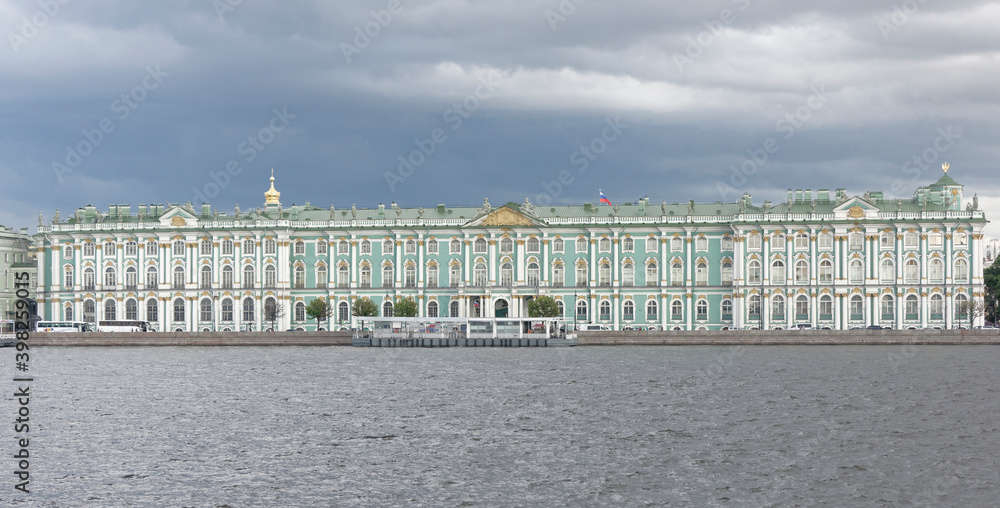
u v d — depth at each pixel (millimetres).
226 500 57312
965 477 60562
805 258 168250
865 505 55406
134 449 69500
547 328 158250
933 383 98062
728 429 74750
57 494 58625
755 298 169875
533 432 74375
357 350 152750
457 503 56344
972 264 163375
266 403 88938
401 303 172000
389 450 68750
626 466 63688
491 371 113062
